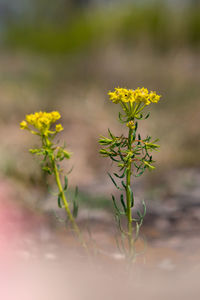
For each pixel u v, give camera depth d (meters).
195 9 18.17
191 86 12.64
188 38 17.20
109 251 3.48
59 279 2.66
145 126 9.03
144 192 5.75
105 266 3.04
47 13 32.31
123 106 2.44
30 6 32.62
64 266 2.96
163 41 16.86
